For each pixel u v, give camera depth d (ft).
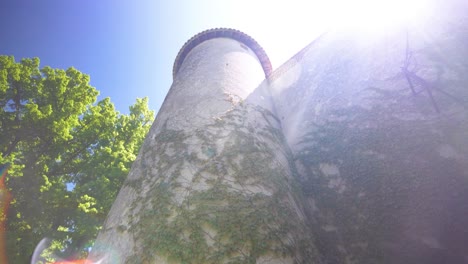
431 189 11.94
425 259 10.87
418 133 13.46
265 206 11.60
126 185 14.49
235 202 11.14
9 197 25.88
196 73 21.08
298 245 11.34
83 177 34.86
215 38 27.22
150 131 18.38
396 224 12.17
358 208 13.62
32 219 26.27
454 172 11.67
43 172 30.71
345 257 12.67
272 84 25.44
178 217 10.43
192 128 15.20
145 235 10.23
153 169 13.67
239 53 24.43
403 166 13.17
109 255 10.89
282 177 14.38
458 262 10.18
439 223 11.18
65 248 31.24
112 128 37.37
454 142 12.25
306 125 19.13
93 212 28.22
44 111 30.12
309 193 15.80
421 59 15.31
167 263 9.02
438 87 13.93
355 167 14.84
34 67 34.53
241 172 12.67
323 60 21.75
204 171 12.39
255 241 9.85
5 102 32.27
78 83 37.27
